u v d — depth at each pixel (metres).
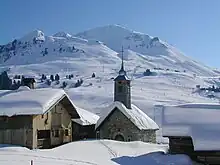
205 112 37.28
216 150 31.98
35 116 35.75
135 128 49.59
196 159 34.28
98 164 29.17
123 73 56.69
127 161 32.28
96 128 51.81
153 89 196.62
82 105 125.56
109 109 51.03
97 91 164.88
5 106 35.09
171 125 35.34
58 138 39.78
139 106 123.62
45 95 37.03
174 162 32.41
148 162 32.53
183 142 35.12
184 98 167.38
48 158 29.16
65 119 41.41
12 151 30.75
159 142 58.62
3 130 35.59
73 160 29.53
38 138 36.75
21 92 38.62
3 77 150.75
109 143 39.41
